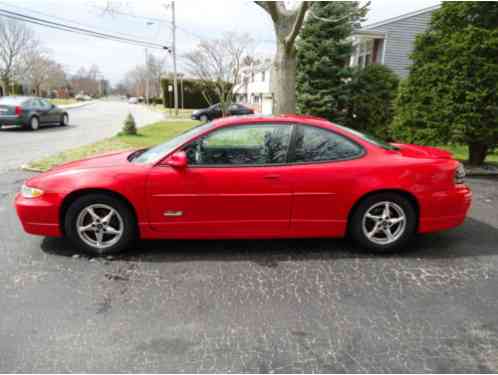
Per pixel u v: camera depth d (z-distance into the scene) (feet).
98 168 10.48
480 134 22.07
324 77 42.78
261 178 10.28
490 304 8.30
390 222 10.87
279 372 6.21
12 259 10.50
